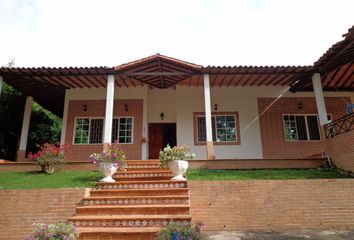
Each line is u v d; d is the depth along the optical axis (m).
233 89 12.57
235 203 6.29
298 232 5.64
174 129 13.44
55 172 8.94
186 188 6.42
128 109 12.44
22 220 5.98
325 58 9.21
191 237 4.27
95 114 12.29
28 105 12.35
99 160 7.41
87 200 6.09
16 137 14.70
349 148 8.27
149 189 6.45
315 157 10.30
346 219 6.16
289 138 12.14
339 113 12.39
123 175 7.98
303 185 6.42
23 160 11.55
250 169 9.24
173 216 5.35
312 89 12.49
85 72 10.04
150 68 10.80
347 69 10.68
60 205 6.08
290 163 9.40
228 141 12.09
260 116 12.31
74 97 12.44
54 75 10.08
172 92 13.26
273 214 6.19
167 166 7.55
